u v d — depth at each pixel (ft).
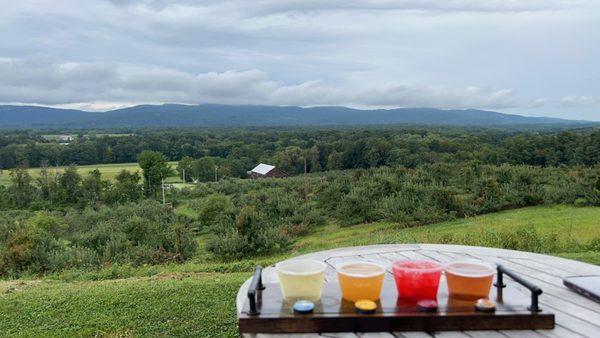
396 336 4.35
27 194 117.08
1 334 14.26
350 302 4.83
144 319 14.98
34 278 29.91
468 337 4.34
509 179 62.80
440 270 4.83
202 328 14.07
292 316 4.48
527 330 4.51
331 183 70.95
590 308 5.22
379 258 7.81
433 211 52.95
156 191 126.62
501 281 5.33
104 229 48.06
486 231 25.04
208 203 67.87
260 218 46.88
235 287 17.84
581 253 21.98
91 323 14.80
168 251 41.29
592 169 69.00
